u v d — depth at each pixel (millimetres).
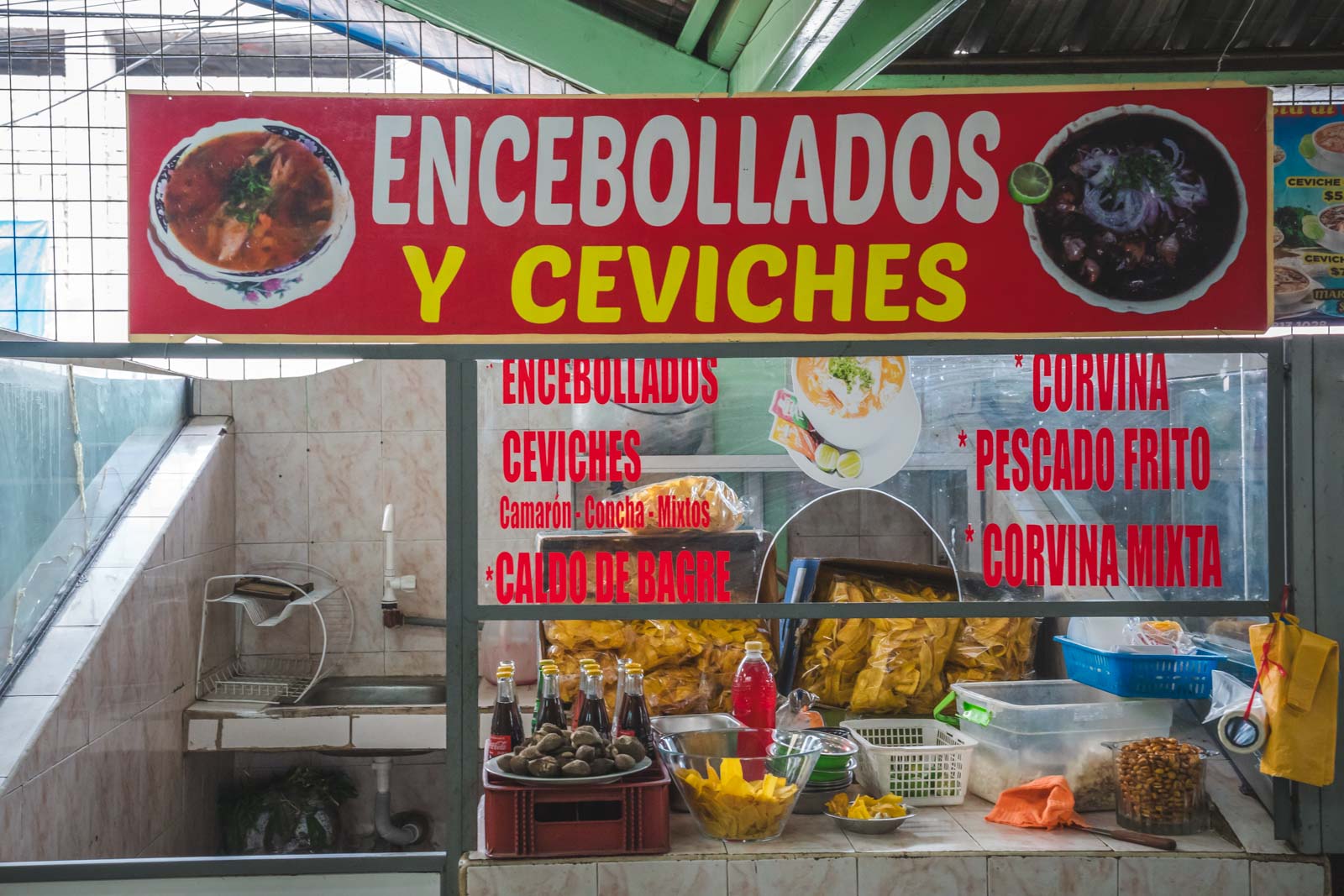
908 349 2363
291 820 4715
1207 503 2375
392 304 2336
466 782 2316
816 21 2707
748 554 2383
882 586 2611
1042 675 2836
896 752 2422
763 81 3340
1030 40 3920
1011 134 2346
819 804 2408
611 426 2367
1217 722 2416
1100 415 2381
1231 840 2264
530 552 2354
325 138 2316
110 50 4316
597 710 2359
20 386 3525
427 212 2330
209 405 5008
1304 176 3854
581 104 2326
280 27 4500
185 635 4445
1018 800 2363
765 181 2342
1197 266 2355
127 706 3863
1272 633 2227
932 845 2219
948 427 2396
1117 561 2389
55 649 3547
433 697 4887
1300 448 2320
